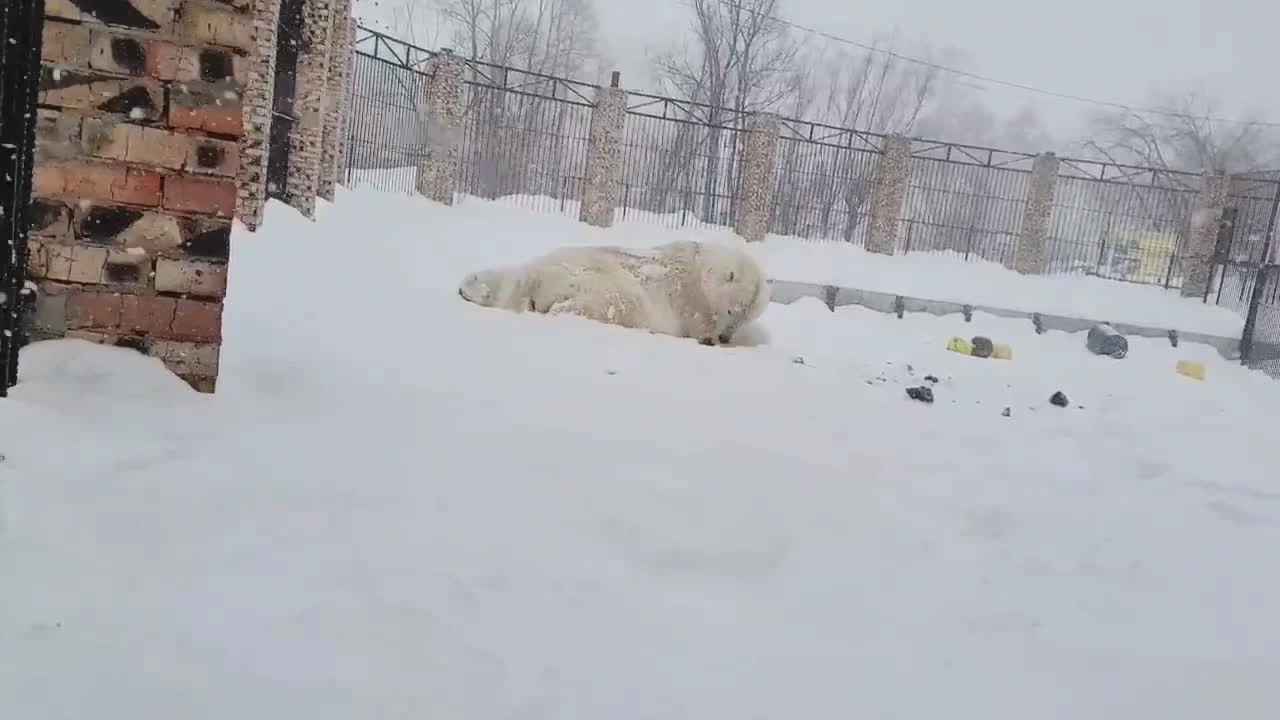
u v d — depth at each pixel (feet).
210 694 5.99
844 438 17.69
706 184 79.00
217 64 12.19
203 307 12.67
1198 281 73.05
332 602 7.47
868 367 31.09
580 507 10.76
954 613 9.34
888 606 9.34
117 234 12.19
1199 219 72.90
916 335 53.16
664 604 8.61
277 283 27.58
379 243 47.83
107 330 12.35
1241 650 8.93
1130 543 12.46
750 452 14.92
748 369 24.29
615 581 8.95
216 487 9.46
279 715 5.90
